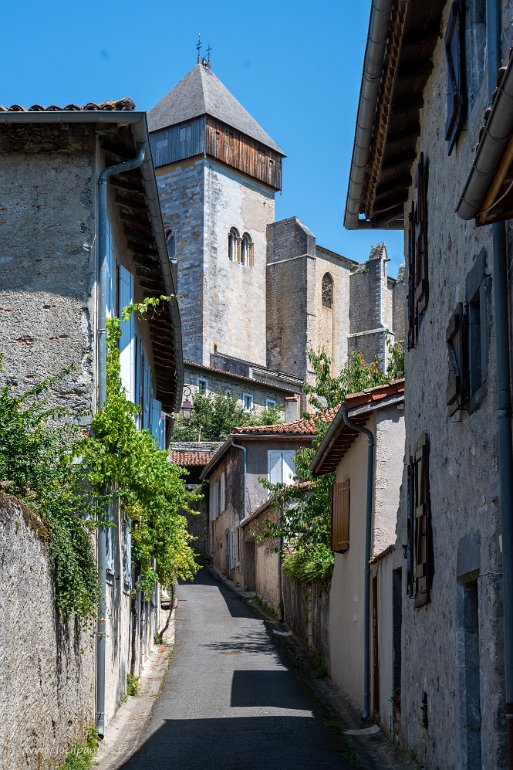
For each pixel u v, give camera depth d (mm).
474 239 8055
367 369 25453
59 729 8992
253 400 59688
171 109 75312
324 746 12016
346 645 16859
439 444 9680
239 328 73438
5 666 6855
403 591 11906
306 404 67875
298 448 36000
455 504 8711
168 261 14250
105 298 11812
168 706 14688
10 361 11516
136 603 16719
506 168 5660
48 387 11438
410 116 11180
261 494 35750
